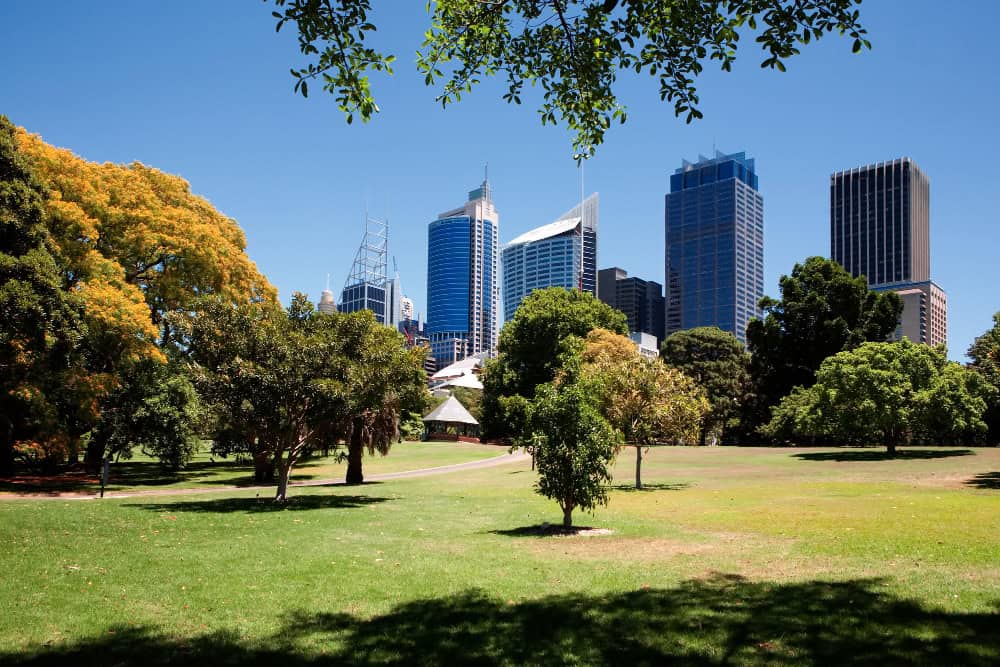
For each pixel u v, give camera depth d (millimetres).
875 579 9414
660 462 43531
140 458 58469
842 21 7840
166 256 35656
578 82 9953
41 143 29281
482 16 9328
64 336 24156
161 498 25766
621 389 28906
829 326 55094
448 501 24703
